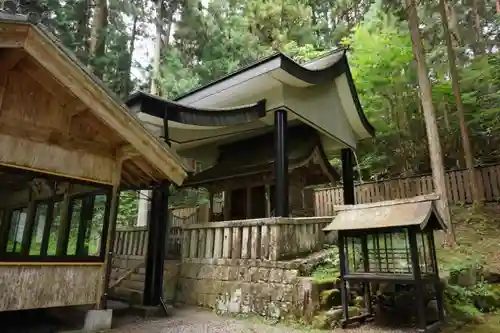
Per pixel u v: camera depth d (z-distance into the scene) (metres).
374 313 4.94
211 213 10.77
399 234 4.24
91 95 4.40
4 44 3.69
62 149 4.72
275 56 6.60
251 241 5.95
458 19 19.52
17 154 4.30
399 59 12.79
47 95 4.66
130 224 15.02
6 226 4.29
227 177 9.28
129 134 4.78
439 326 4.28
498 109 12.68
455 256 7.08
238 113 7.02
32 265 4.28
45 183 4.60
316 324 4.48
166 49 17.28
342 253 4.61
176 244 8.95
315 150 9.34
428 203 4.16
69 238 4.70
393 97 13.86
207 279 6.39
